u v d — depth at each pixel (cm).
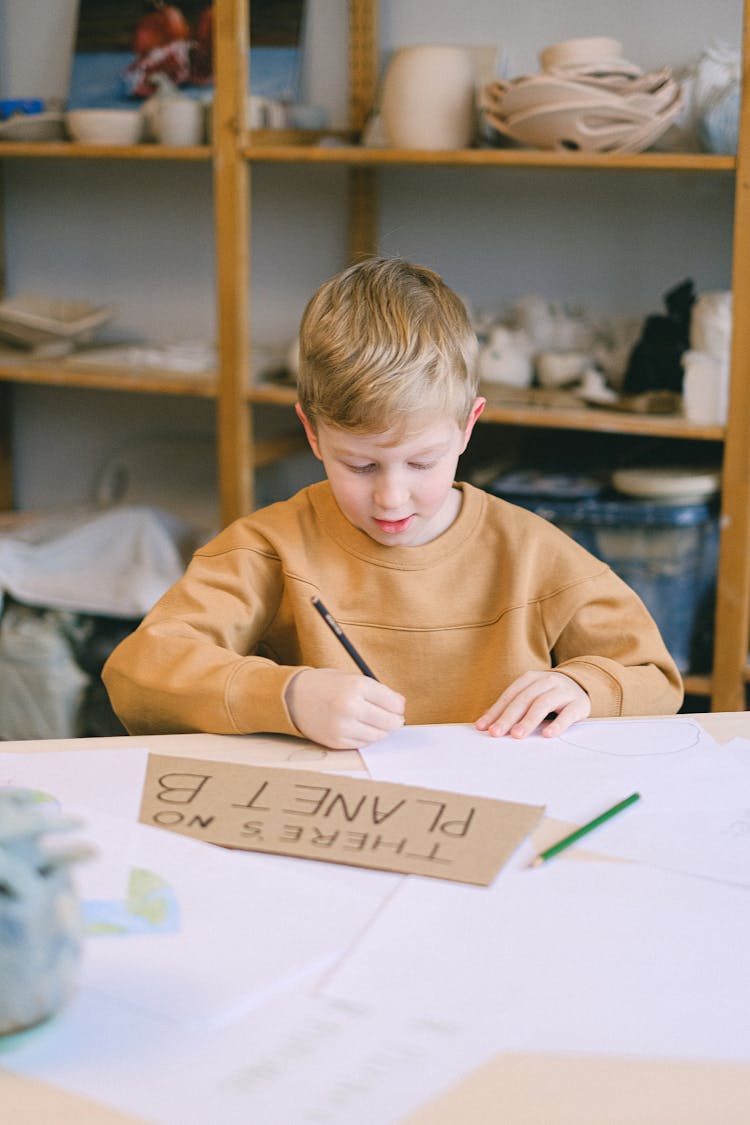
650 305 223
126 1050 53
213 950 61
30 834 52
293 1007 56
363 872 70
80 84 243
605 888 68
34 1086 51
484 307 234
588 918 65
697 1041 54
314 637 116
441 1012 56
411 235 237
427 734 92
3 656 216
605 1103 50
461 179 231
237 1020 55
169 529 237
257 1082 51
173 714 99
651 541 191
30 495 281
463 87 198
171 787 81
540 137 188
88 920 63
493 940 62
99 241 264
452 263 235
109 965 59
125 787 81
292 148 200
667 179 217
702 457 210
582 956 61
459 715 118
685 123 190
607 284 225
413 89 196
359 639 117
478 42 225
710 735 92
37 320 234
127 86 239
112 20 241
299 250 247
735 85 180
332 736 89
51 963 53
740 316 176
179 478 262
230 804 78
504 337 210
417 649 117
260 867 70
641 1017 56
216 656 102
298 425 254
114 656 108
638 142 182
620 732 93
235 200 207
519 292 231
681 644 195
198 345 242
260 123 214
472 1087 51
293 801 79
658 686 109
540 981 59
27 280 272
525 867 70
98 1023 55
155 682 101
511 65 223
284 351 242
